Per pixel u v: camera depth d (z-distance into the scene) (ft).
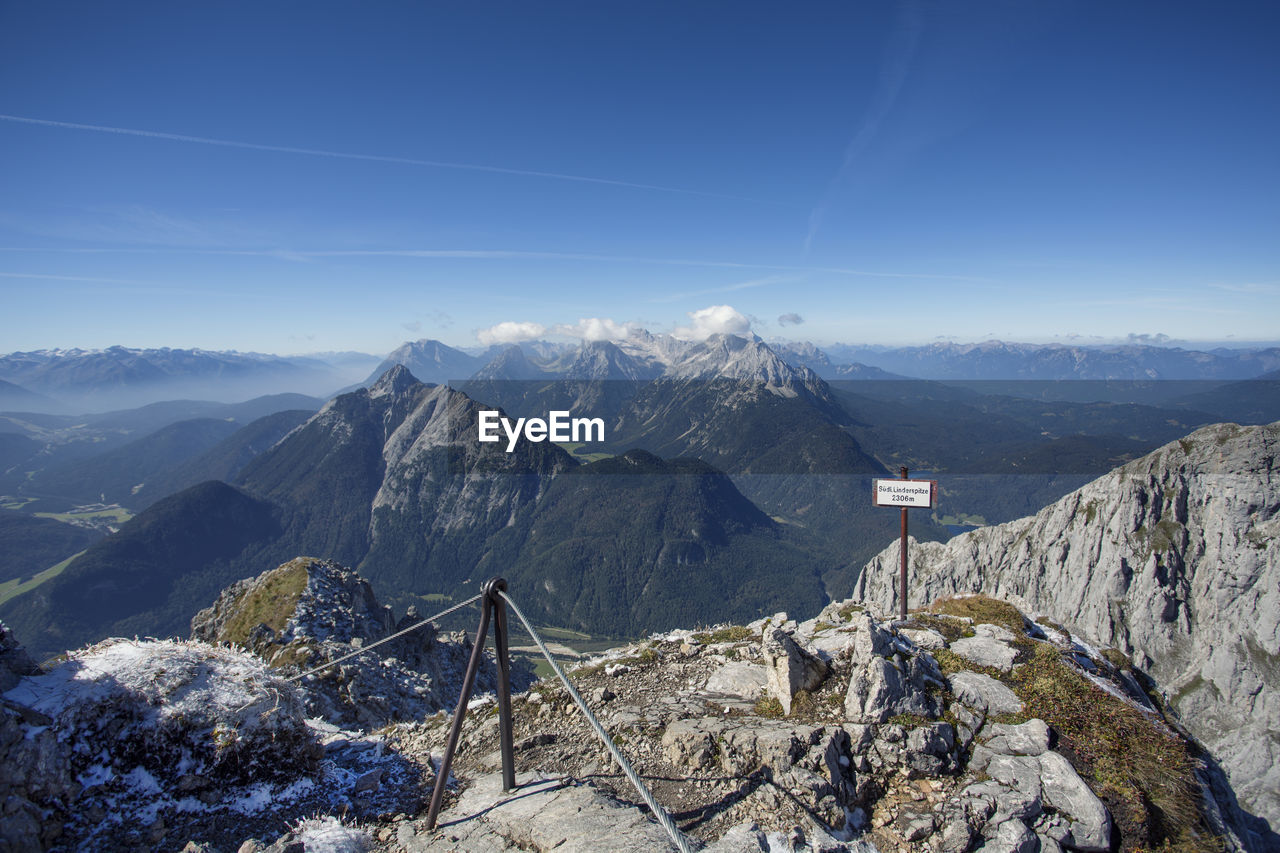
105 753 42.78
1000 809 48.01
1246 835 59.72
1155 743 57.31
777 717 59.72
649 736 57.77
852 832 47.21
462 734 62.03
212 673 50.42
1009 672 65.57
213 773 45.34
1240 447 372.58
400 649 151.12
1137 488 400.26
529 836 41.29
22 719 40.32
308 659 115.55
